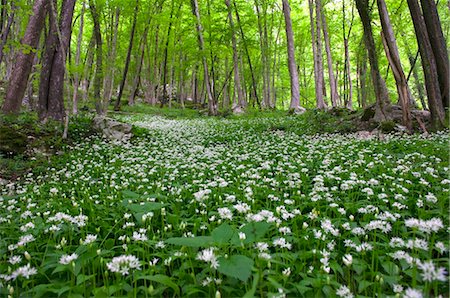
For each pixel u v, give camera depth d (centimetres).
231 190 554
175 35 3123
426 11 1234
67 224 404
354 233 333
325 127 1406
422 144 898
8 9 902
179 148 1135
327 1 2983
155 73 3922
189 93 5638
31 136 1083
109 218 443
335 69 4600
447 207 420
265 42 3278
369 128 1296
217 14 3231
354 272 307
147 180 646
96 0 2102
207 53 2647
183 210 483
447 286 260
